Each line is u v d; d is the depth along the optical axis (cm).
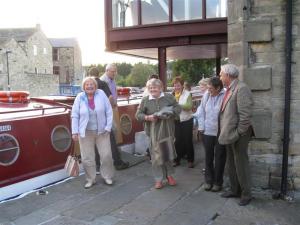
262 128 611
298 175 604
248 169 578
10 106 752
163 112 633
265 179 618
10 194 631
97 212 561
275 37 601
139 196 626
